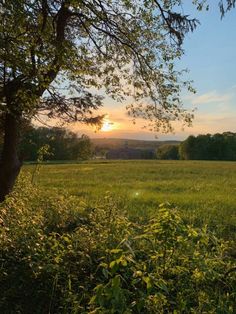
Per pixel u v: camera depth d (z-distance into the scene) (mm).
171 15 10844
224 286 6309
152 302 5316
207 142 120812
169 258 6246
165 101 12422
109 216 9367
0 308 6863
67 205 12375
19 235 8375
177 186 27188
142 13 11227
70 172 42781
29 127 12828
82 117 12500
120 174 39656
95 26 11852
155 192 23625
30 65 9117
